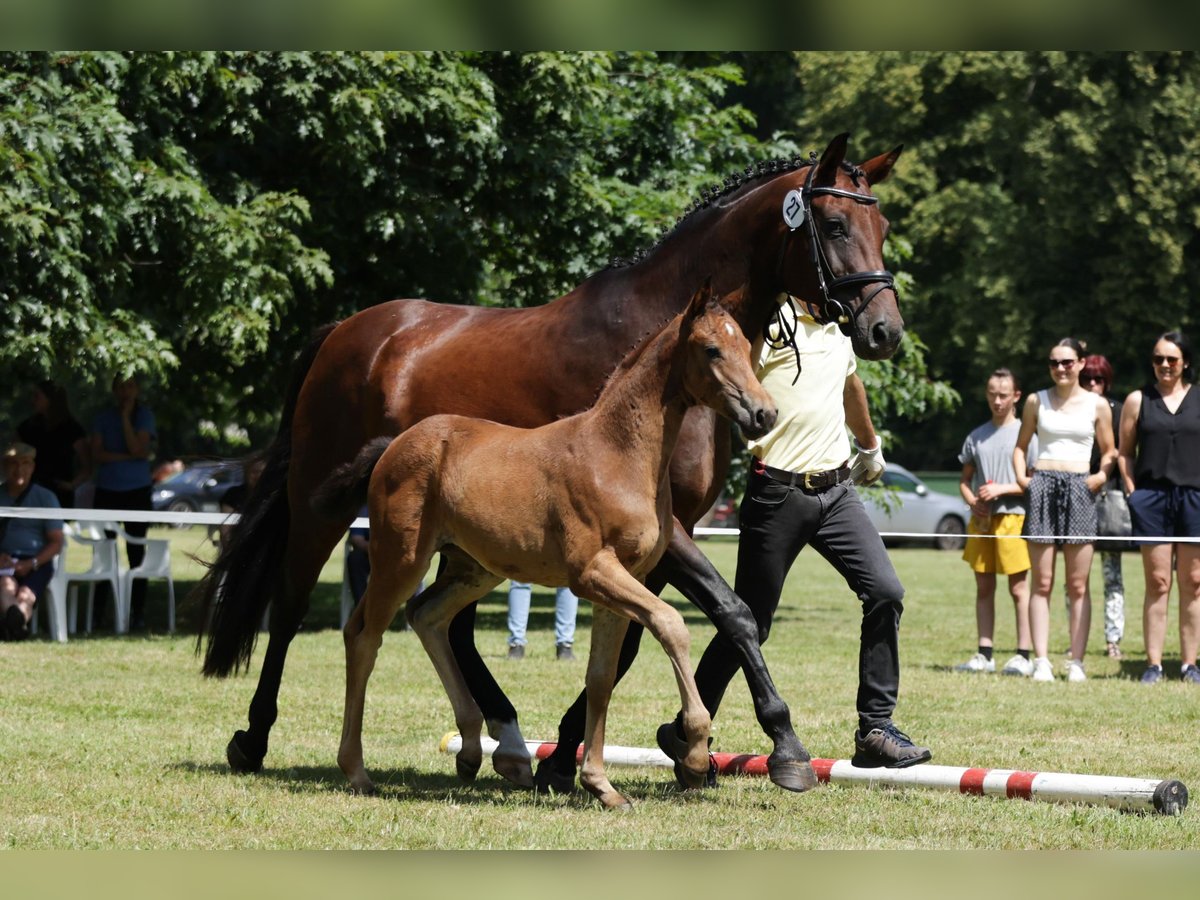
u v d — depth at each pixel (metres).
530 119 19.61
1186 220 46.75
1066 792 7.96
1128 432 14.45
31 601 16.53
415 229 18.77
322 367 9.50
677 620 7.30
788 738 7.76
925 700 12.52
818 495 8.51
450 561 8.48
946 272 52.72
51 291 16.09
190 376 22.72
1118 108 46.53
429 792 8.30
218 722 10.82
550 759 8.52
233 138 18.31
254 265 17.06
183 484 42.88
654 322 8.32
